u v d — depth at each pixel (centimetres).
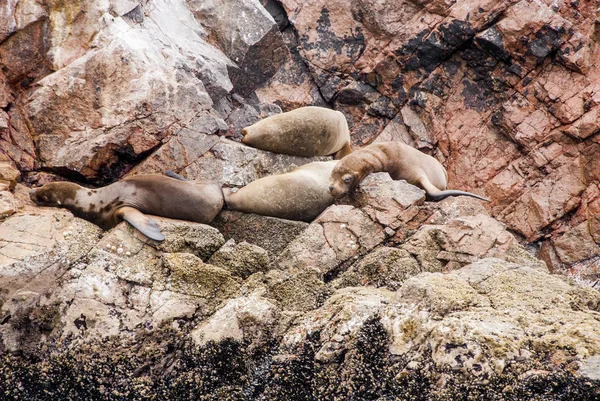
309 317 3447
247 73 5444
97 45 4559
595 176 5019
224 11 5378
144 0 4906
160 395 3353
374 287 3716
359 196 4253
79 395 3344
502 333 2995
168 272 3609
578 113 5072
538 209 5081
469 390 2889
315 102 5703
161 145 4494
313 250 3975
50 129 4481
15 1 4538
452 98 5506
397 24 5569
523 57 5266
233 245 3866
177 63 4638
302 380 3222
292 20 5706
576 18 5231
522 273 3500
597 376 2795
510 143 5309
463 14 5372
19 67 4544
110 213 3981
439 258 3853
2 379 3359
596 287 4731
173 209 4059
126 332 3450
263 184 4275
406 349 3120
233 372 3397
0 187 3947
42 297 3488
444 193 4356
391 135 5569
